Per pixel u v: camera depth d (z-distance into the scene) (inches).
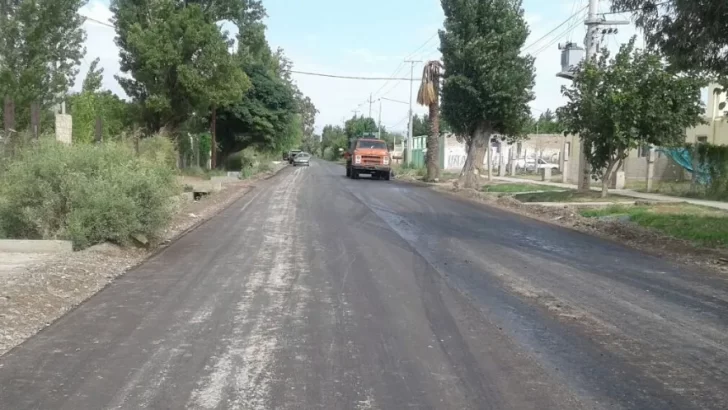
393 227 650.2
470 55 1250.6
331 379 225.8
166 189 521.7
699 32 500.7
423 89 1647.4
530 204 919.7
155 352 250.8
